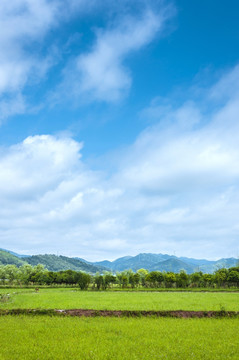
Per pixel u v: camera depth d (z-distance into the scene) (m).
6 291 70.62
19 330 20.67
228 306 32.91
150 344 17.11
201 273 108.44
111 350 15.62
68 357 14.39
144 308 30.72
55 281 114.44
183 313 28.64
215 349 15.94
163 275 99.19
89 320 25.47
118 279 96.81
